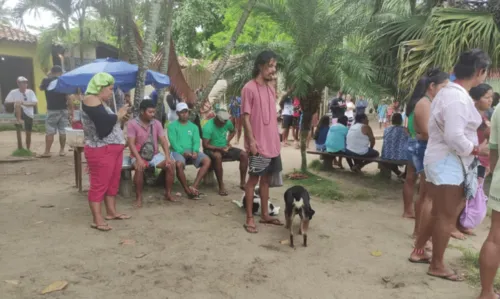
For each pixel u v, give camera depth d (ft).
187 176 24.39
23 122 30.45
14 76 54.29
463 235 15.84
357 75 23.17
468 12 21.48
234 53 28.09
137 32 24.31
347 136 25.72
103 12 23.07
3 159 28.14
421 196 14.94
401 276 12.23
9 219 16.34
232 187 22.54
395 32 23.88
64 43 51.85
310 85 23.93
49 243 13.96
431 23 21.33
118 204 18.65
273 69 15.12
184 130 20.62
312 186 22.75
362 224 16.98
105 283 11.28
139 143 18.88
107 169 15.23
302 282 11.72
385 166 24.93
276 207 17.97
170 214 17.46
